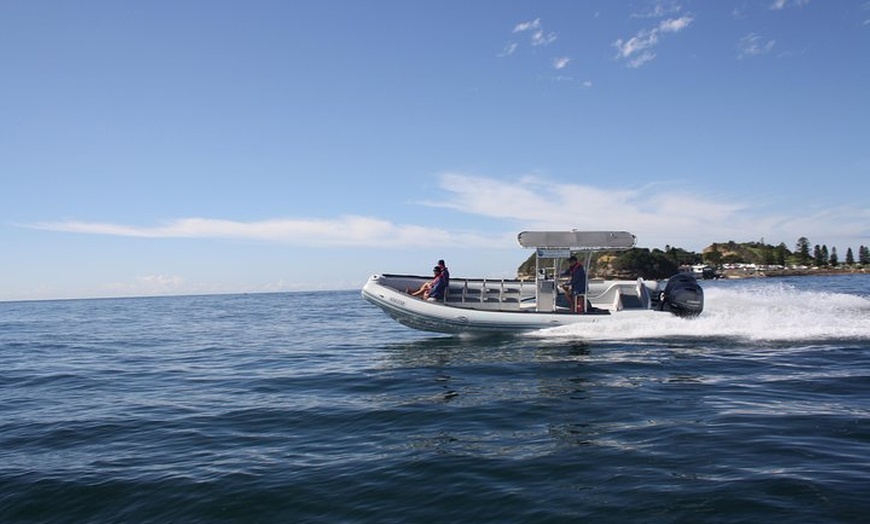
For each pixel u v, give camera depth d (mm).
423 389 7871
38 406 7848
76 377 10375
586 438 5262
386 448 5238
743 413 5859
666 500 3766
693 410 6090
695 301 12812
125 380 9898
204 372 10562
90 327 25000
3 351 15125
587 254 13133
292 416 6652
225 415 6879
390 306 13195
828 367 8281
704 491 3867
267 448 5410
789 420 5520
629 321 12367
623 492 3947
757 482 3963
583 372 8484
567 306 13500
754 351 9953
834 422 5398
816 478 3977
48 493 4426
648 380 7770
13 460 5328
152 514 3994
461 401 6996
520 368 9055
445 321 12914
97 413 7273
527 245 12438
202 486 4430
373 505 3951
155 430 6285
